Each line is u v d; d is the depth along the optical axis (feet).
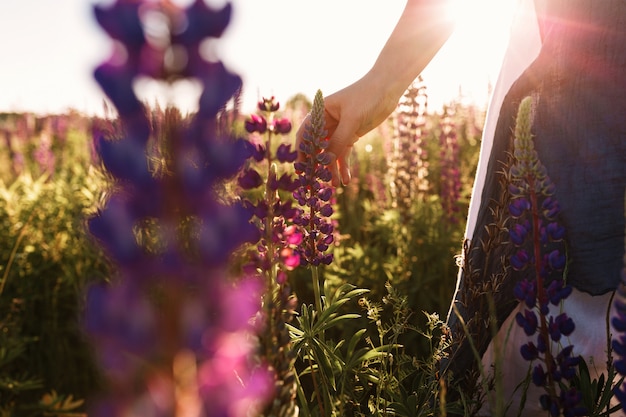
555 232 6.46
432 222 17.99
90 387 12.71
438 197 19.80
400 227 17.56
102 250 2.86
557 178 7.88
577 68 7.93
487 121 9.62
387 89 9.48
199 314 2.69
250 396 3.16
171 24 2.58
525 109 6.28
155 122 2.73
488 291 8.21
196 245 2.73
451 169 19.53
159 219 2.75
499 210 8.19
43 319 14.29
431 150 23.86
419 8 9.44
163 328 2.67
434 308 15.30
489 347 8.39
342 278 15.49
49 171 26.16
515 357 8.31
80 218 2.89
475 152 24.49
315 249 8.77
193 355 2.75
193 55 2.61
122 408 2.68
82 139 29.45
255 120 7.23
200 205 2.74
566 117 7.93
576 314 7.92
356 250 16.08
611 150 7.63
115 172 2.69
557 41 8.14
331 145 9.39
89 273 14.37
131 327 2.57
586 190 7.70
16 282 14.76
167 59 2.59
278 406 5.12
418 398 8.60
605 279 7.50
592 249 7.61
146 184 2.69
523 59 8.94
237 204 2.88
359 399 8.89
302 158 9.04
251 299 2.84
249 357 5.29
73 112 32.73
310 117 8.92
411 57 9.50
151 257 2.73
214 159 2.76
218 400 2.79
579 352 7.87
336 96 9.52
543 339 6.52
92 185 16.06
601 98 7.76
